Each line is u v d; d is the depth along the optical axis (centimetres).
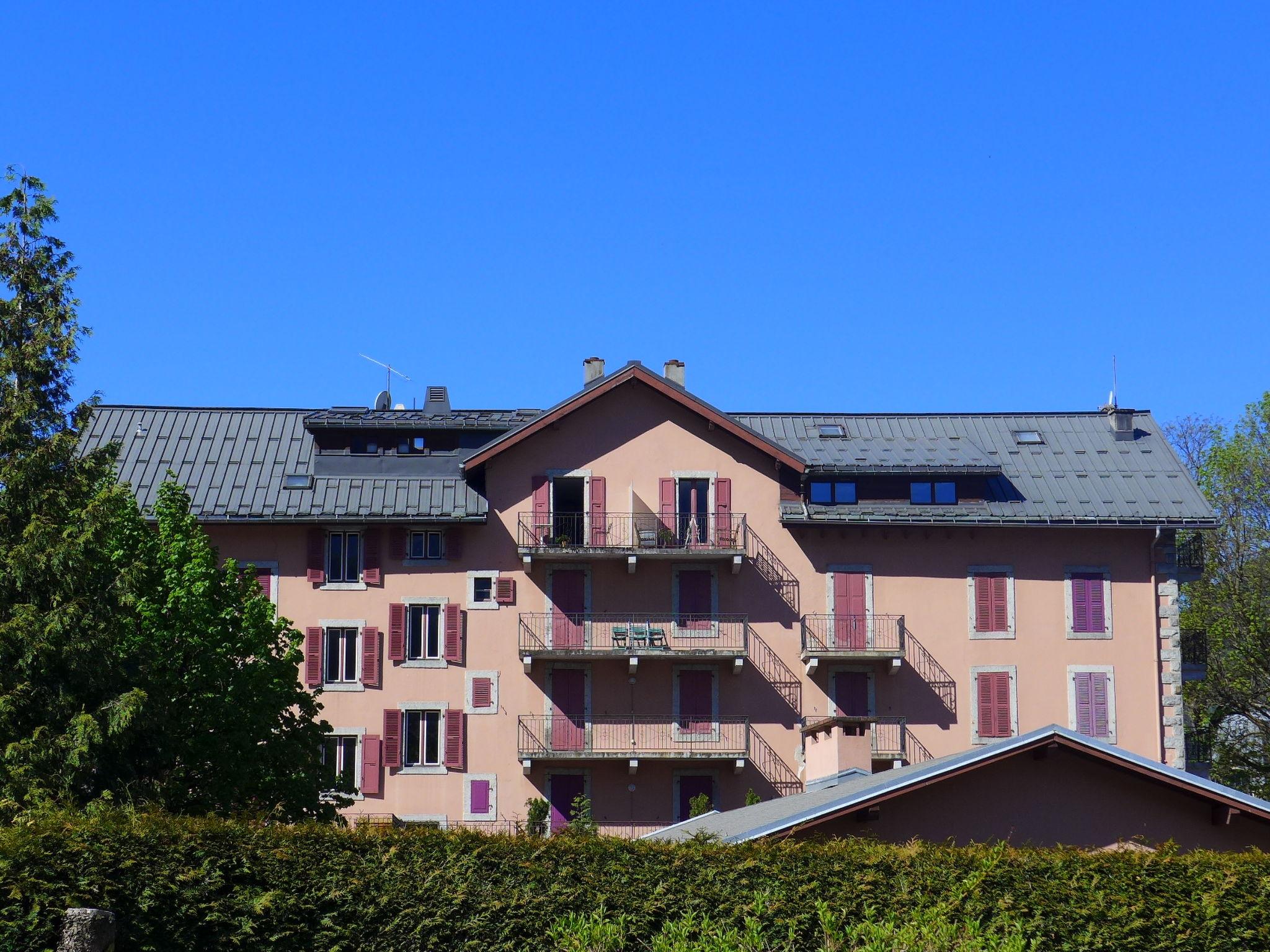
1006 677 5009
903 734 4947
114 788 3086
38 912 2161
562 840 2378
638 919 2300
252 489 4959
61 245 3556
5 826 2564
